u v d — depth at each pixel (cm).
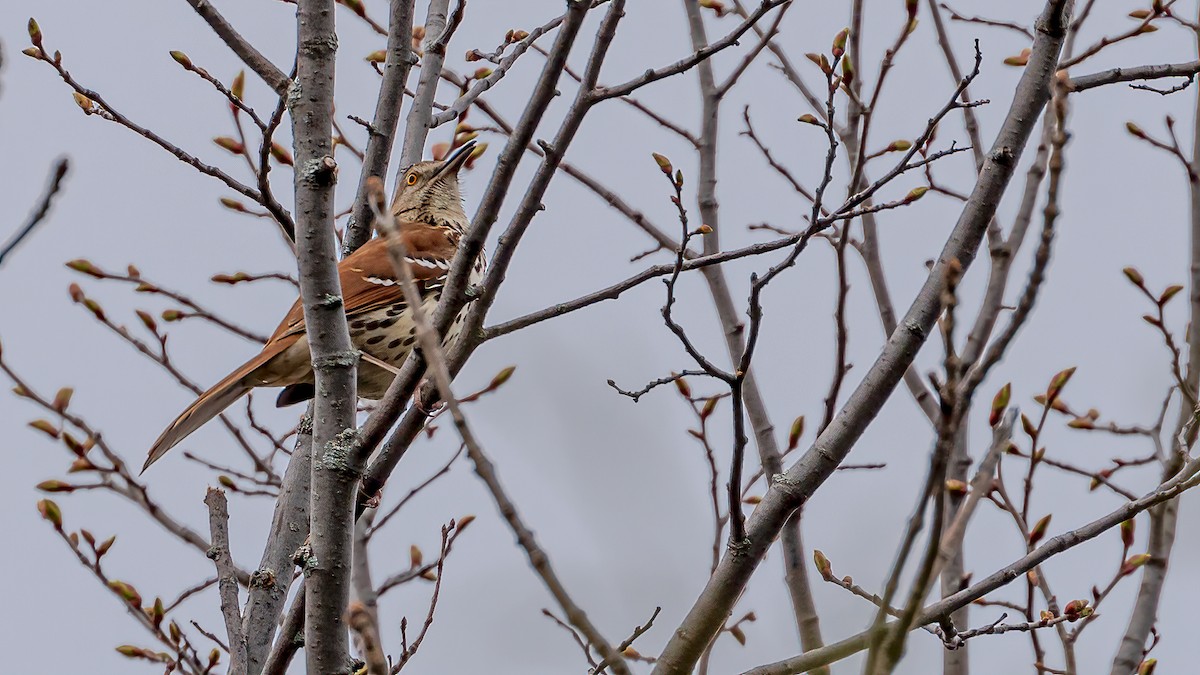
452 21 1181
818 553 854
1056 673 951
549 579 523
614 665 518
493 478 524
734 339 1192
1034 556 802
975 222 788
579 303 877
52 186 599
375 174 1120
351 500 798
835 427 773
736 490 757
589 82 796
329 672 778
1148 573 1061
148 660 1079
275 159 1209
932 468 497
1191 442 1084
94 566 1080
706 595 750
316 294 802
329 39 805
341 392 805
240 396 1160
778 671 726
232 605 884
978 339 909
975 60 925
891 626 537
